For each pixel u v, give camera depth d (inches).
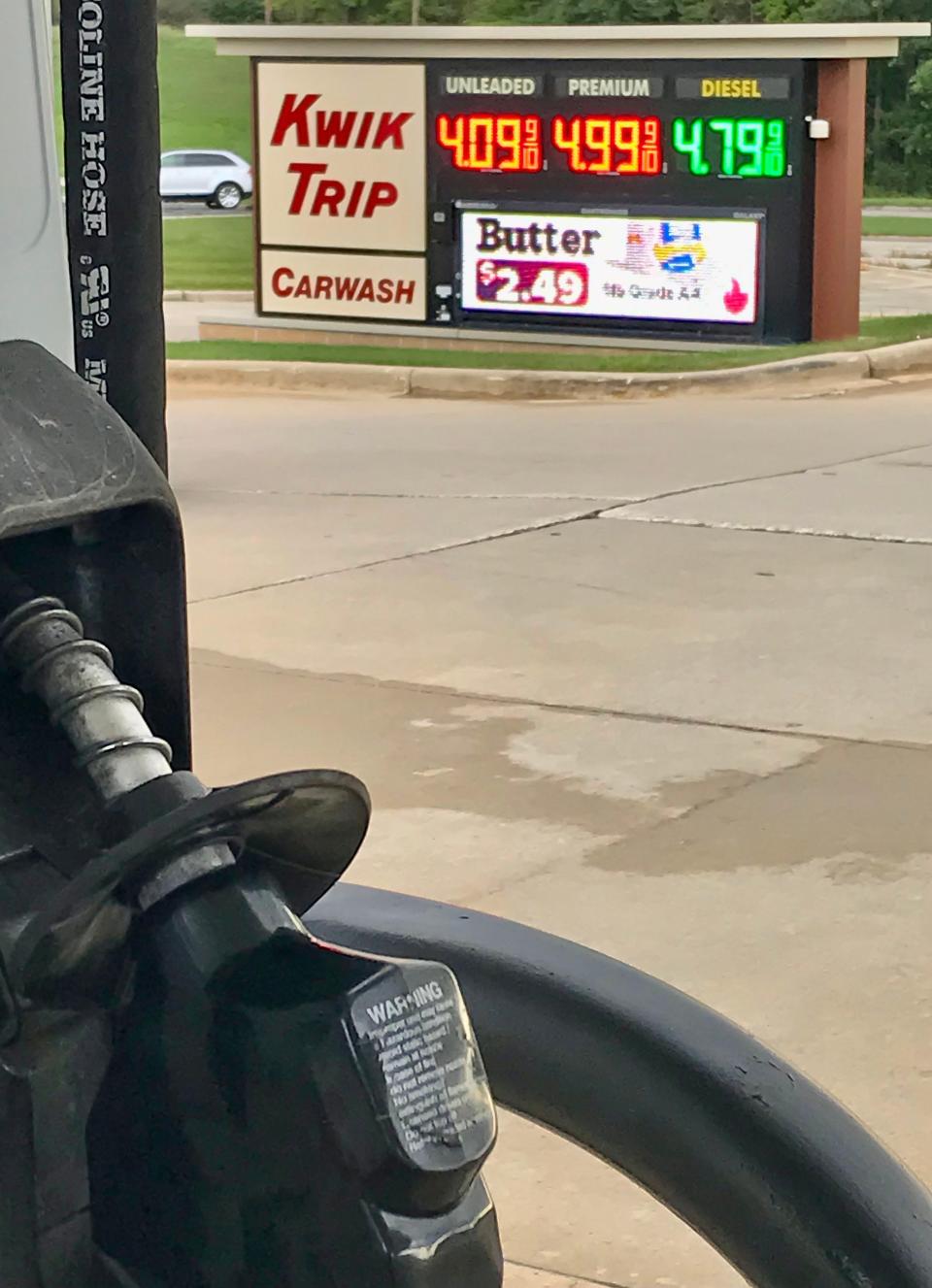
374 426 532.1
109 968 40.7
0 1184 41.9
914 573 312.7
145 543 46.2
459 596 299.7
